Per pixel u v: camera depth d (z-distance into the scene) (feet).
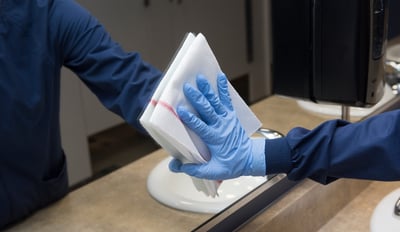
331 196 3.67
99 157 4.04
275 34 3.83
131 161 3.76
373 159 2.34
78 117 4.42
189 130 2.20
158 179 3.41
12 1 2.97
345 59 3.45
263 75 4.57
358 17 3.31
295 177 2.42
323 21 3.43
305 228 3.48
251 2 4.75
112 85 3.10
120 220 3.10
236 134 2.29
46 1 3.07
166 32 4.64
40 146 3.12
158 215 3.12
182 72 2.16
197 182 2.48
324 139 2.39
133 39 4.49
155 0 4.56
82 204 3.27
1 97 2.90
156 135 2.16
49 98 3.13
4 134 2.93
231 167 2.29
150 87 3.01
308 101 3.87
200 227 2.98
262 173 2.38
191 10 4.69
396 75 4.62
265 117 4.02
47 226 3.08
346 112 3.86
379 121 2.38
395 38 5.44
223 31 4.75
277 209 3.27
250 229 3.11
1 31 2.93
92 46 3.14
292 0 3.58
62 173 3.36
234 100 2.42
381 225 3.21
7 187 3.00
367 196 3.95
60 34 3.11
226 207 3.10
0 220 3.03
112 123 4.26
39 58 3.02
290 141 2.40
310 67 3.63
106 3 4.30
